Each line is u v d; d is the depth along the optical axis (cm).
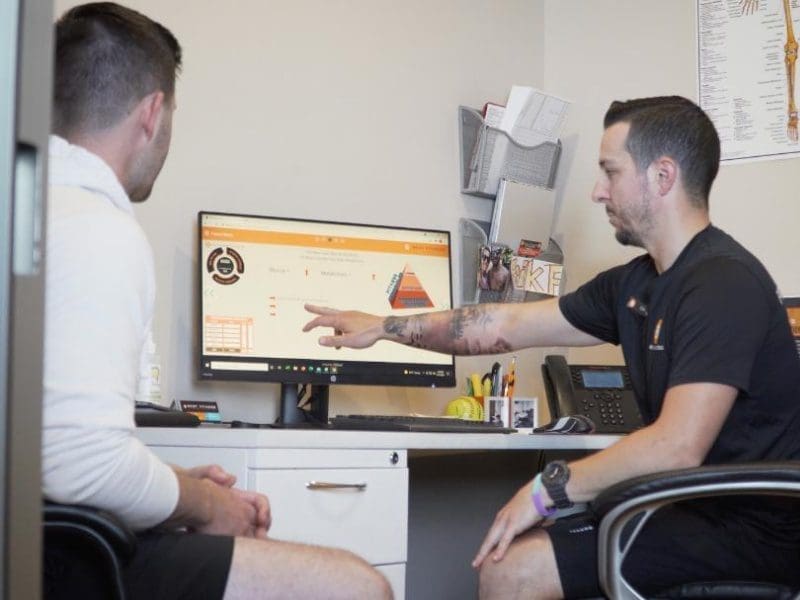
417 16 307
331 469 195
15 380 79
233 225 251
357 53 291
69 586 134
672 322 194
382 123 296
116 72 151
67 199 133
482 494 315
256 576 142
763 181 312
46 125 83
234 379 245
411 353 269
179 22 254
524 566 183
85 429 125
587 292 232
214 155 259
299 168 276
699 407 177
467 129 316
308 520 192
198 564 141
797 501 179
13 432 79
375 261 268
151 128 156
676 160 200
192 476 167
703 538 180
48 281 126
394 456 203
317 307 250
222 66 262
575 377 287
